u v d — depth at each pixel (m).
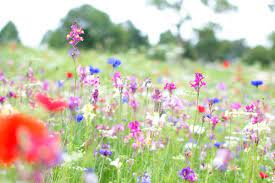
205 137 2.35
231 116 2.12
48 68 4.29
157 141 1.97
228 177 2.05
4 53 5.25
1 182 1.43
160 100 1.98
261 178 2.00
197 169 2.05
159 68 6.29
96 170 1.88
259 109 2.18
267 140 2.13
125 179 1.79
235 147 2.22
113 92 2.22
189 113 2.52
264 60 17.09
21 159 1.01
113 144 2.08
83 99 2.25
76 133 1.97
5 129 0.96
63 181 1.66
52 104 1.37
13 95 2.16
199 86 1.92
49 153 0.96
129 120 2.25
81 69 1.99
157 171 1.84
